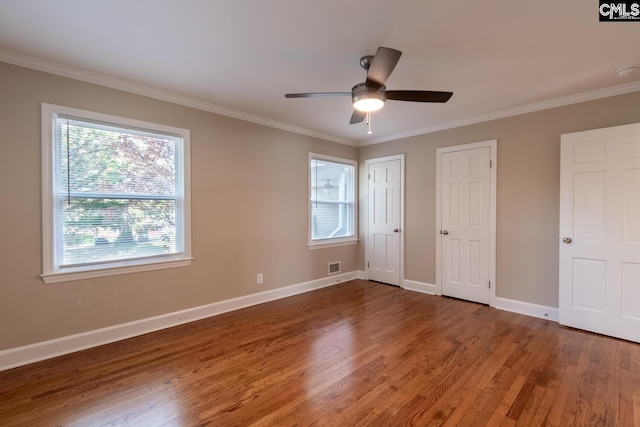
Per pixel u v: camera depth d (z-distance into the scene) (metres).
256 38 2.10
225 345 2.71
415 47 2.19
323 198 4.79
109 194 2.78
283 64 2.47
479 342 2.75
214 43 2.16
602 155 2.84
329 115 3.75
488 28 1.96
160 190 3.10
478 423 1.73
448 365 2.35
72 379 2.17
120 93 2.81
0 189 2.29
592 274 2.92
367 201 5.14
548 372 2.24
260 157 3.91
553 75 2.64
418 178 4.44
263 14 1.83
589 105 3.04
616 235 2.78
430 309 3.65
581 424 1.71
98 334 2.71
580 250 2.98
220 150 3.51
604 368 2.29
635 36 2.04
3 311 2.31
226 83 2.84
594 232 2.90
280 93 3.06
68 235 2.58
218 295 3.51
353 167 5.20
